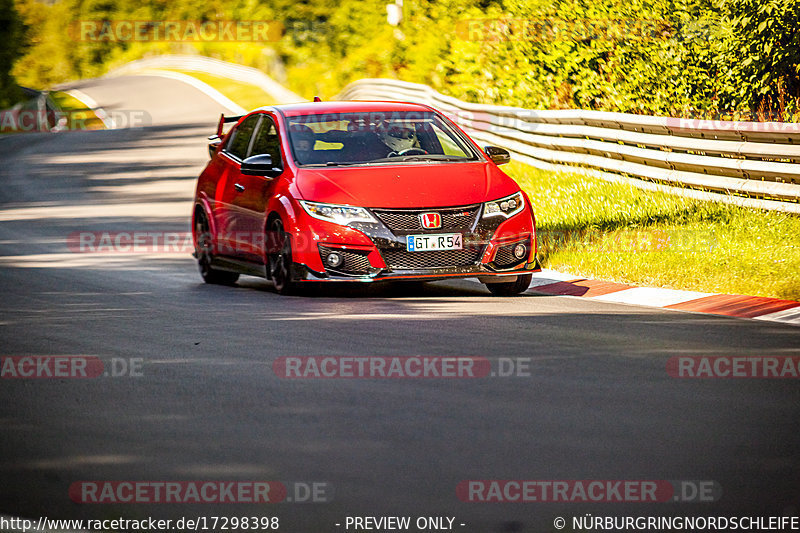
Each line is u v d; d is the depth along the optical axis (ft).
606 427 61.16
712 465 54.24
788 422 61.87
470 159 116.57
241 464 55.93
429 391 70.13
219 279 127.54
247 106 540.11
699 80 217.77
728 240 125.39
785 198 137.80
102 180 270.46
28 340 91.20
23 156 353.72
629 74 236.63
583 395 68.28
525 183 202.80
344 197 106.52
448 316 97.14
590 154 196.95
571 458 55.57
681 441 58.34
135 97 643.86
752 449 56.75
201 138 383.65
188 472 54.95
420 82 405.59
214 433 61.82
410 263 105.09
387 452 57.21
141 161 315.78
